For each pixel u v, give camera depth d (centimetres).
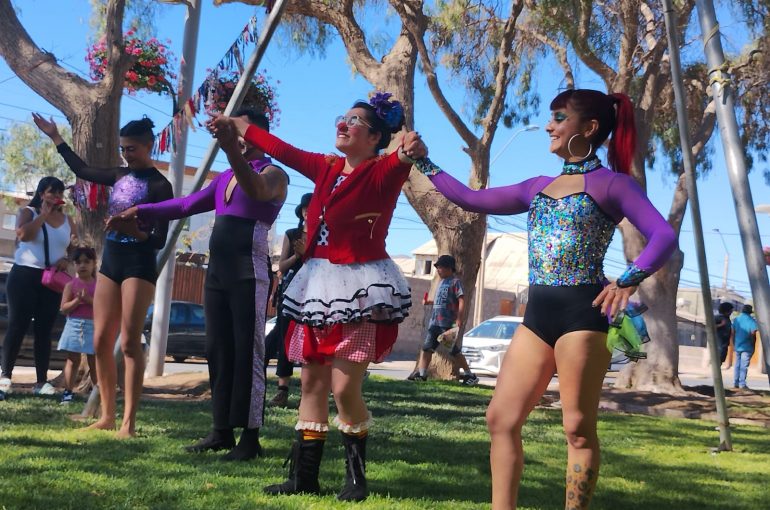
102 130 879
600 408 1112
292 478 401
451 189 370
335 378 391
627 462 582
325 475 448
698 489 491
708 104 1477
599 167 345
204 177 568
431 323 1312
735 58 1447
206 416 654
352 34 1388
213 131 410
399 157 379
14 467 415
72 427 562
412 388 1092
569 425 332
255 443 484
